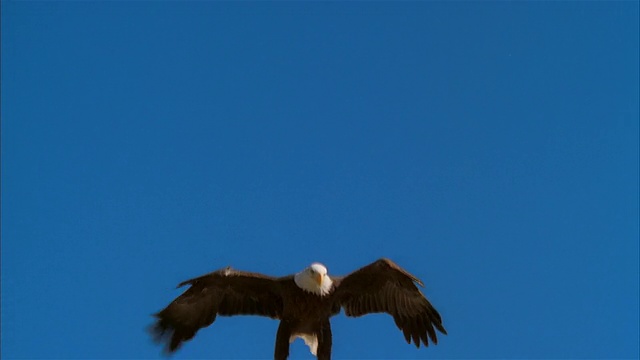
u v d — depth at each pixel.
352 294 25.69
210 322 25.62
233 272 25.12
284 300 25.25
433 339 25.61
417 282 24.81
